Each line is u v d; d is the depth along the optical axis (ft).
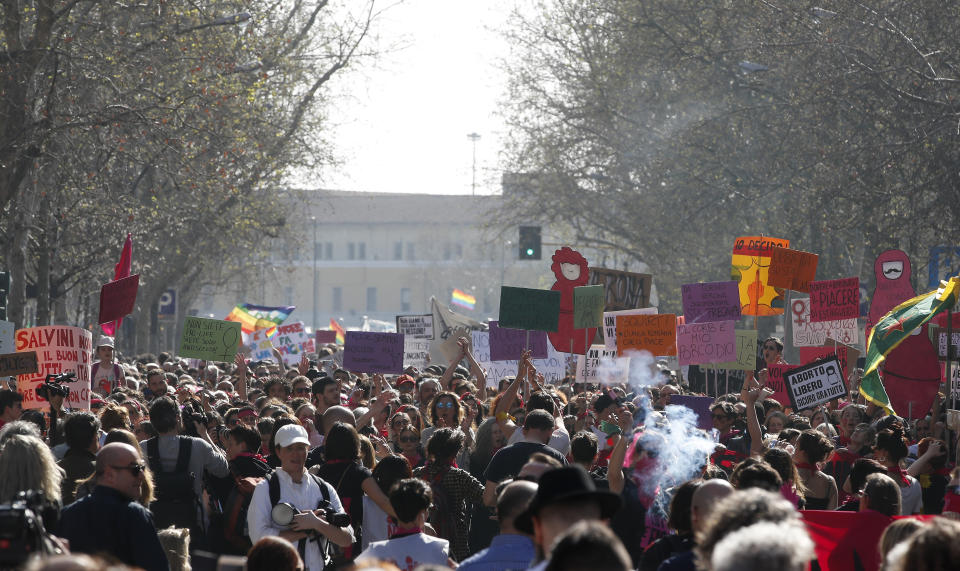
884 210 191.72
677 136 252.42
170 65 172.35
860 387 84.02
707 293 101.24
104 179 176.04
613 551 21.97
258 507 47.80
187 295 351.25
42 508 33.76
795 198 226.99
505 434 67.10
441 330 160.86
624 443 54.85
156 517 55.11
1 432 46.98
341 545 47.91
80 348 83.61
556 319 103.50
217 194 203.51
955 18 178.60
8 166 148.66
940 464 64.80
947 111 172.96
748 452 70.69
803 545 23.31
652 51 253.44
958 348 90.22
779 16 197.57
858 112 186.80
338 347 176.14
